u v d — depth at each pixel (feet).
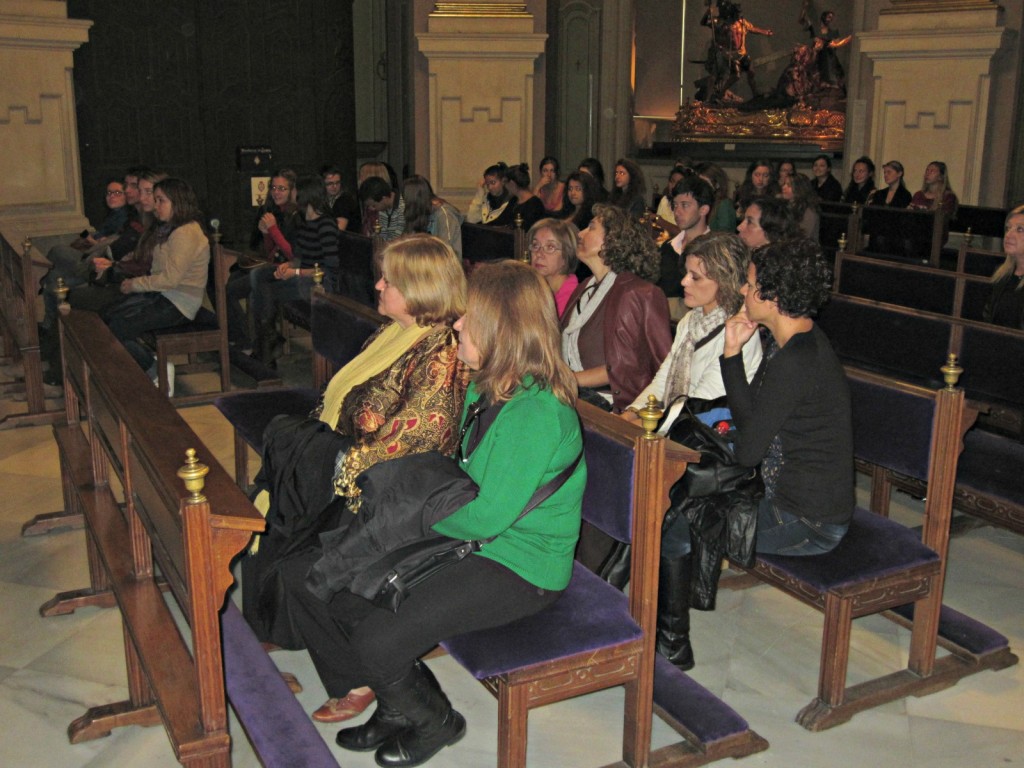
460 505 7.79
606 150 44.39
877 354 15.07
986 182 34.68
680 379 10.96
